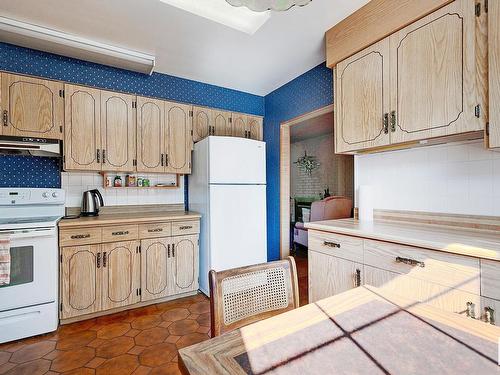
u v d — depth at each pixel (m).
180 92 3.15
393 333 0.68
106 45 2.39
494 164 1.52
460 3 1.37
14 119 2.21
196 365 0.56
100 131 2.58
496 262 1.09
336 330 0.70
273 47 2.45
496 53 1.23
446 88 1.42
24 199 2.38
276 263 1.01
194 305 2.59
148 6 1.89
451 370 0.54
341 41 2.04
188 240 2.79
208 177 2.77
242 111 3.59
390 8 1.68
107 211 2.88
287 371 0.54
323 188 6.46
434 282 1.29
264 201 3.10
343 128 2.04
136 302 2.49
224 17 2.08
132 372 1.63
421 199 1.85
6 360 1.74
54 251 2.08
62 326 2.18
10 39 2.19
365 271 1.60
